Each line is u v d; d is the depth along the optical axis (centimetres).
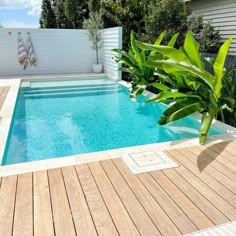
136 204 229
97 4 1332
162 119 414
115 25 1250
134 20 1172
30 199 233
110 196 240
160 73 571
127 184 260
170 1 817
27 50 1080
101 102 739
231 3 774
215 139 382
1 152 340
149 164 302
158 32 848
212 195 244
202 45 786
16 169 285
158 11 834
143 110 659
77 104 718
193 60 434
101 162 305
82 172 281
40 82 1012
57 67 1147
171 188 254
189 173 283
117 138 483
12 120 496
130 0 1155
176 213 218
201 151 340
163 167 295
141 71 733
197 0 933
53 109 670
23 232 196
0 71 1080
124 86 895
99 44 1157
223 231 198
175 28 830
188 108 420
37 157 405
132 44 703
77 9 1627
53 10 1870
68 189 250
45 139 476
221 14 823
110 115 621
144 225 204
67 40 1124
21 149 433
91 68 1199
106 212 219
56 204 227
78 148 441
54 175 274
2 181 260
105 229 200
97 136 492
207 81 404
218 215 216
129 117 605
